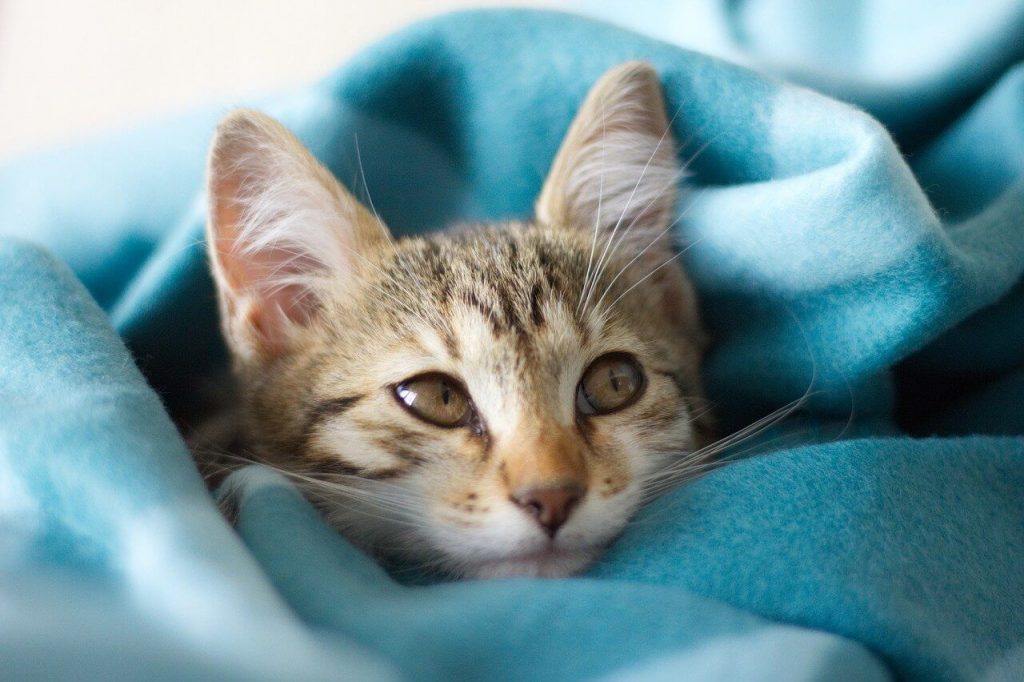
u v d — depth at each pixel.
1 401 0.25
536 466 0.28
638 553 0.26
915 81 0.34
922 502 0.26
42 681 0.16
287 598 0.23
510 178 0.35
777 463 0.26
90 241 0.36
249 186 0.31
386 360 0.30
